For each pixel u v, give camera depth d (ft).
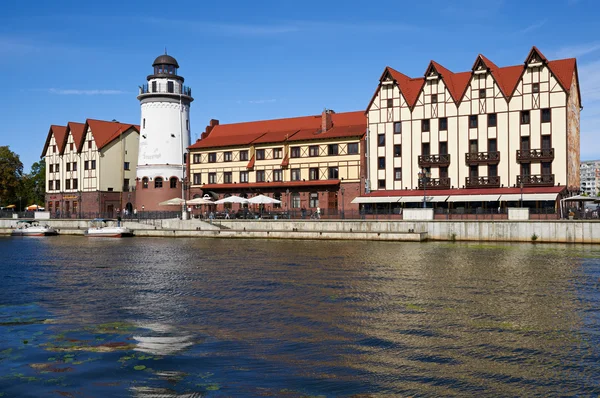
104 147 294.46
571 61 206.90
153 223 235.61
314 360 52.39
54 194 318.24
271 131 266.16
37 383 46.24
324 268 114.93
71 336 61.00
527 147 202.18
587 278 99.91
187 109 283.79
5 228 255.50
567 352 54.60
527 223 170.60
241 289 90.33
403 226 188.14
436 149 217.77
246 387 45.52
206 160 267.18
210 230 215.72
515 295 83.92
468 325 65.21
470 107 212.23
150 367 50.37
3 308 76.48
